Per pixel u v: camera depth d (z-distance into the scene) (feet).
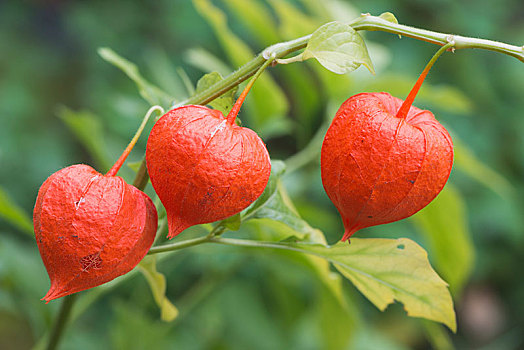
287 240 1.66
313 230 1.71
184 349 2.80
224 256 2.59
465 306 4.77
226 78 1.54
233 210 1.42
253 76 1.49
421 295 1.65
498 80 4.83
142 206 1.45
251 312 3.25
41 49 4.93
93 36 4.82
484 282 4.82
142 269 1.70
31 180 4.15
